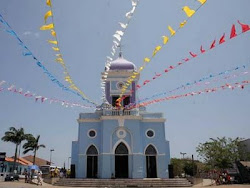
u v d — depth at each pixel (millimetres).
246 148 39719
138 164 28797
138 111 31375
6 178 35562
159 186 25844
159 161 29812
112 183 25922
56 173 35188
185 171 55156
